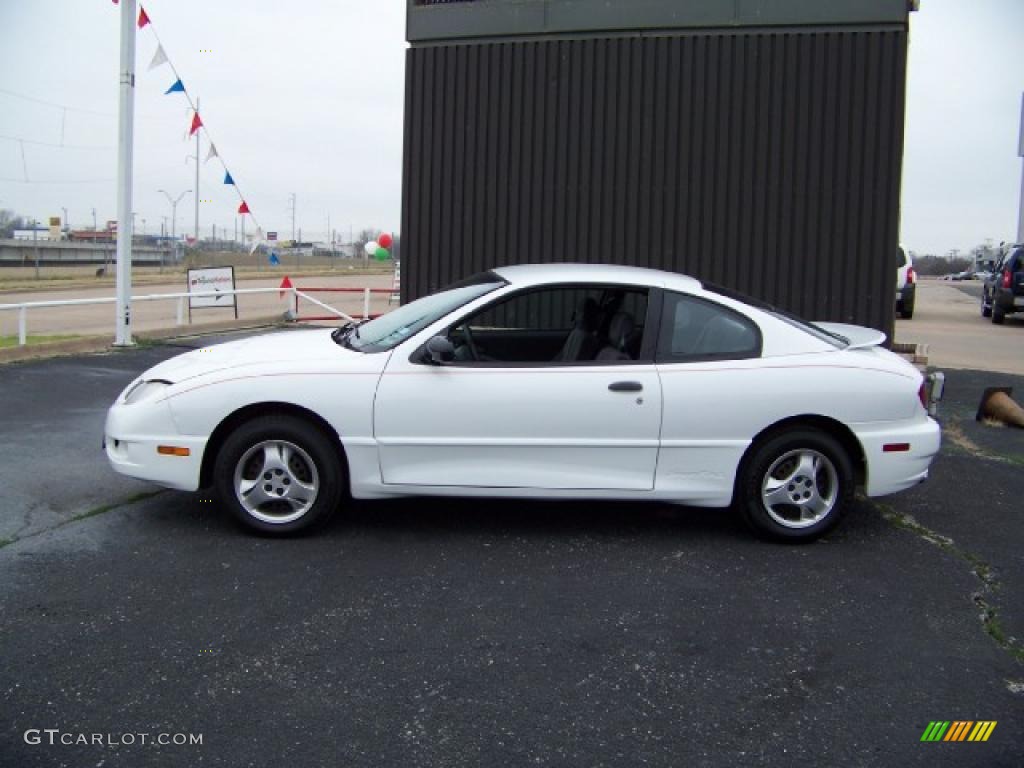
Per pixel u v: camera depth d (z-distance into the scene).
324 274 46.62
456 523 5.66
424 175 10.86
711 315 5.40
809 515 5.41
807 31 9.86
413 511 5.88
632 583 4.76
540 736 3.31
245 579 4.66
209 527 5.42
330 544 5.21
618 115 10.32
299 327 16.78
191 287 18.28
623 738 3.31
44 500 5.84
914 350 10.68
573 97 10.41
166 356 12.09
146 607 4.29
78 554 4.93
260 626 4.13
